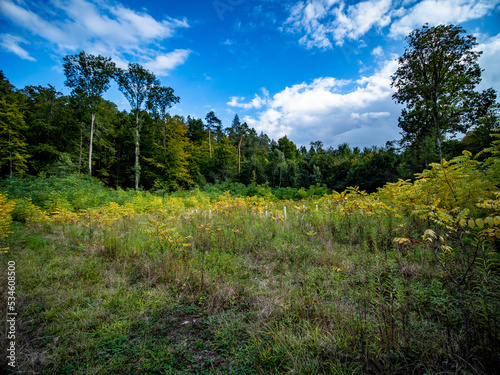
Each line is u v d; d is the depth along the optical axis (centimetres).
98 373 201
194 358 219
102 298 328
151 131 3112
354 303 276
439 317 241
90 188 1470
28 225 746
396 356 190
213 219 789
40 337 248
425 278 316
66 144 2633
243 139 5041
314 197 1781
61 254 505
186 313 295
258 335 237
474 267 282
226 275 390
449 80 1584
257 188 2116
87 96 2372
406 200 570
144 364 207
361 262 382
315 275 360
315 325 242
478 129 1514
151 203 1294
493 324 197
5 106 2002
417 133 1983
